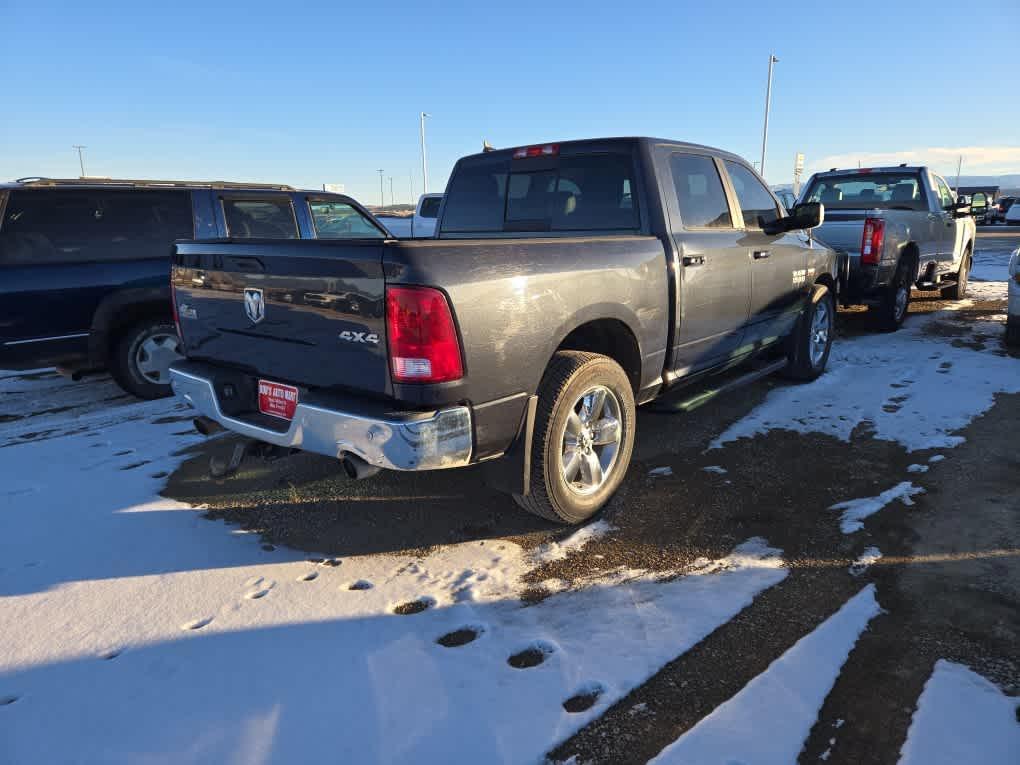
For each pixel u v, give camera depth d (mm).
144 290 5422
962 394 5285
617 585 2740
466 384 2562
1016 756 1833
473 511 3455
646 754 1858
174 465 4086
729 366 4613
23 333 5023
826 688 2105
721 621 2467
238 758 1869
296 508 3494
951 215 9625
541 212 4211
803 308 5480
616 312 3277
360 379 2621
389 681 2172
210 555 3016
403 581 2799
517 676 2188
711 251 4023
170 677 2207
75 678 2211
